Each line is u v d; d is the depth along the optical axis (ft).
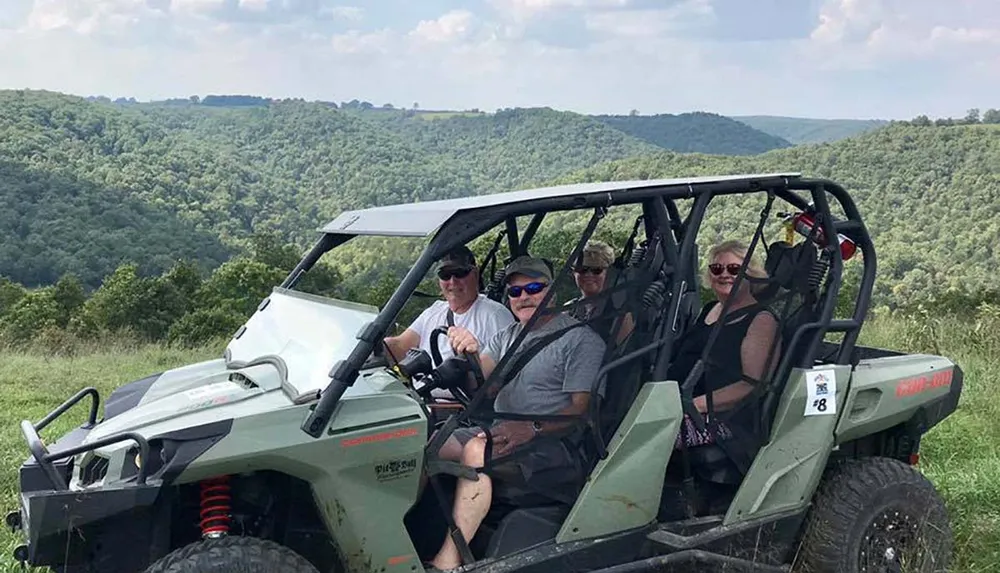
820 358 14.51
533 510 12.02
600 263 13.70
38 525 9.48
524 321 13.24
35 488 10.87
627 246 13.88
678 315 12.67
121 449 10.50
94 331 70.59
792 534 13.41
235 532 10.96
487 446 11.69
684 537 12.56
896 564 13.64
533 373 12.41
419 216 11.69
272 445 10.12
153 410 11.19
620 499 12.12
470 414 11.53
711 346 12.92
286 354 11.73
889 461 13.93
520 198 11.46
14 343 62.18
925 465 19.54
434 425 12.05
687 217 12.73
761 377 13.24
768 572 12.94
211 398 11.00
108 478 10.41
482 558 11.80
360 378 11.14
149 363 45.60
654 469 12.29
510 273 13.23
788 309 13.52
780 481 13.23
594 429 11.96
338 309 11.82
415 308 16.03
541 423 12.03
